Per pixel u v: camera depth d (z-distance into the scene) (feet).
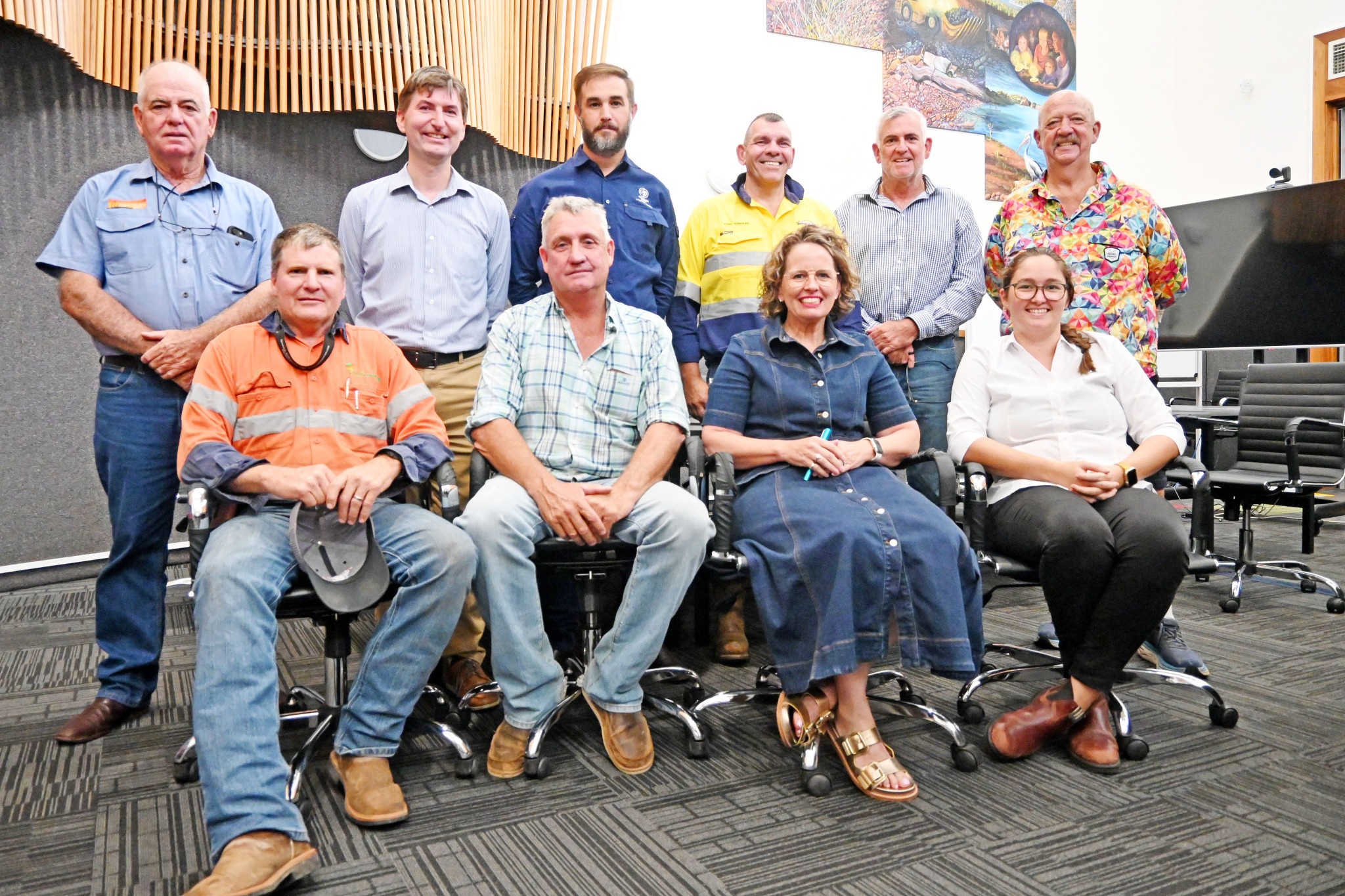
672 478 7.24
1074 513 6.22
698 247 9.14
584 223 6.49
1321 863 4.72
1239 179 19.94
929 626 5.78
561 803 5.49
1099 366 7.36
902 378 9.25
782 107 15.64
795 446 6.63
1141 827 5.13
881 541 5.78
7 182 10.62
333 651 5.97
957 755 5.91
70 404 11.43
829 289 6.82
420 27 11.98
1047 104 8.56
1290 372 12.07
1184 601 10.78
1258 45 19.38
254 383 5.95
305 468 5.55
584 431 6.72
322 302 5.97
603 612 7.97
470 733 6.65
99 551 11.86
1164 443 7.00
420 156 7.66
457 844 4.98
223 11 11.41
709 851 4.88
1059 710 6.12
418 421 6.27
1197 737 6.48
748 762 6.11
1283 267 14.87
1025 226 8.75
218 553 5.15
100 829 5.16
